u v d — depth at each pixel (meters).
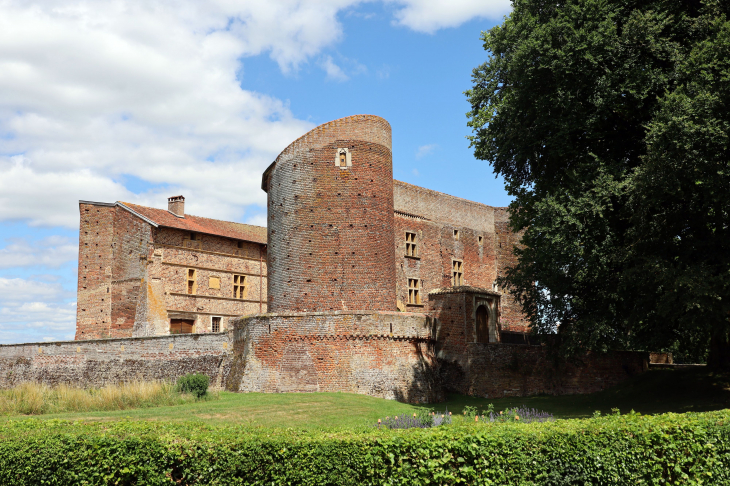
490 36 35.03
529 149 29.42
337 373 29.97
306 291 32.97
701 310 22.59
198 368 34.97
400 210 47.38
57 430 12.95
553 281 28.47
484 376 34.81
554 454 12.23
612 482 12.42
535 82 27.94
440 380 33.75
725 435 13.66
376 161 34.84
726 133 21.36
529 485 11.89
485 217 56.12
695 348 34.34
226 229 51.09
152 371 37.09
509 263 56.56
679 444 13.12
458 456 11.81
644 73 25.62
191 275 46.56
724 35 22.34
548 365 36.78
